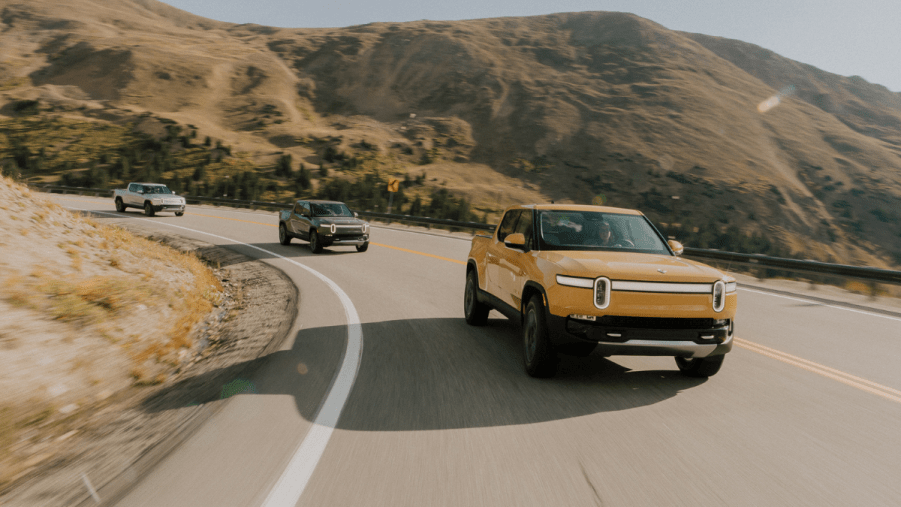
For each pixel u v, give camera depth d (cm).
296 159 18438
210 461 339
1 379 471
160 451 357
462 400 465
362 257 1712
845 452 375
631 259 530
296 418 415
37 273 735
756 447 380
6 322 567
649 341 473
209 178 16025
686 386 521
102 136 18225
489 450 364
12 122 18488
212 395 478
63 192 5394
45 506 291
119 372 568
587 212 638
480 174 18962
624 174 18775
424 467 336
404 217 3519
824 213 18200
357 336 704
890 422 436
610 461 352
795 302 1109
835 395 504
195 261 1434
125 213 3266
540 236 600
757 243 15788
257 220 3222
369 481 316
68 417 448
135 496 296
